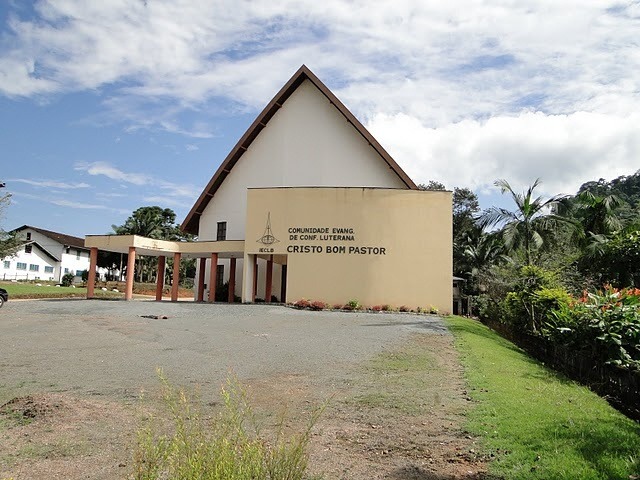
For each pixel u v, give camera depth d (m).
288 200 26.20
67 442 5.69
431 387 8.52
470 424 6.34
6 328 15.84
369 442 5.79
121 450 5.44
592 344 10.13
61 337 14.00
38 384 8.46
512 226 29.78
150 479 3.56
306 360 10.93
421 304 24.95
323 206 25.86
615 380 8.77
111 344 12.85
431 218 25.45
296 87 33.69
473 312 40.38
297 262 25.67
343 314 22.00
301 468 3.70
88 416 6.63
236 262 33.66
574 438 5.61
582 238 28.41
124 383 8.58
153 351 11.84
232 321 18.31
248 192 26.69
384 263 25.27
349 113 31.75
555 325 12.56
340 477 4.76
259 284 32.81
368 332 15.70
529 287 17.64
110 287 56.38
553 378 10.05
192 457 3.39
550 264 23.50
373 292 25.08
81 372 9.45
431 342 13.79
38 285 50.47
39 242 70.69
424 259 25.23
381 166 32.09
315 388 8.41
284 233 26.00
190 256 33.47
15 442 5.69
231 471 3.34
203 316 19.89
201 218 35.59
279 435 4.20
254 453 3.53
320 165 32.81
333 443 5.75
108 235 29.67
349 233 25.53
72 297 36.03
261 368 10.05
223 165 34.00
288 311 22.31
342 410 7.13
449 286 25.02
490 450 5.42
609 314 10.17
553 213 29.95
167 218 79.00
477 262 45.66
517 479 4.58
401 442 5.79
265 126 34.09
